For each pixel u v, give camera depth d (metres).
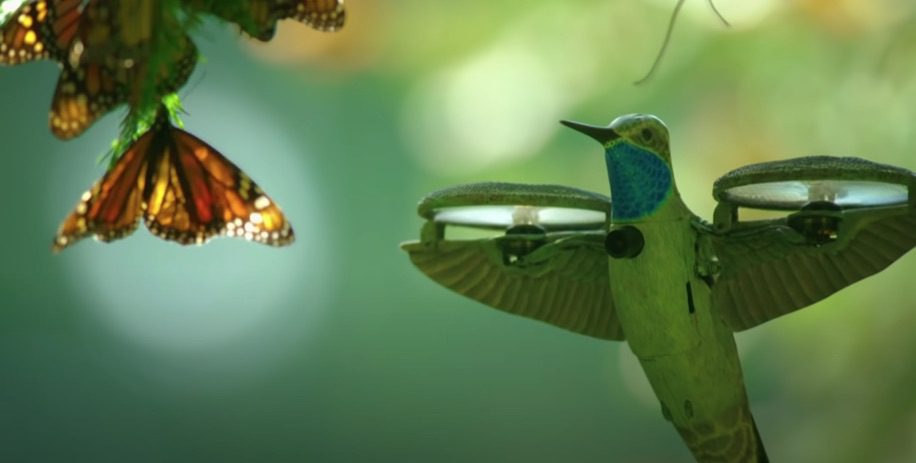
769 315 3.01
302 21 2.89
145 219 2.88
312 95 12.05
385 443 11.72
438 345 12.45
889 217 2.98
